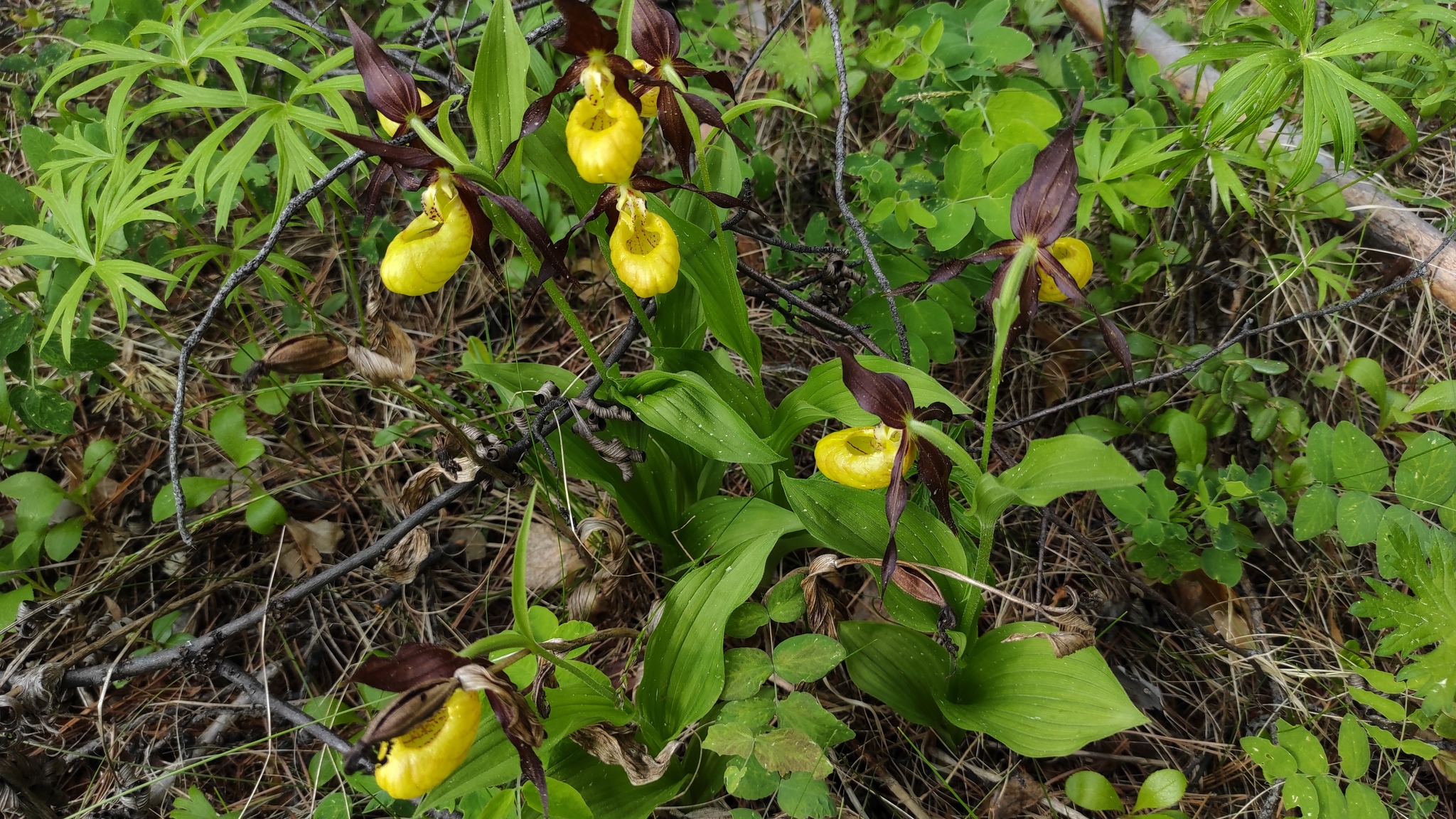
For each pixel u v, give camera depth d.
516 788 0.33
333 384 0.48
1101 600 0.46
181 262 0.51
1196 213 0.49
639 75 0.32
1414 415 0.47
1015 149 0.44
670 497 0.44
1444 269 0.47
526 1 0.46
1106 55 0.54
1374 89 0.38
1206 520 0.43
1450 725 0.37
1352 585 0.45
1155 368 0.50
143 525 0.47
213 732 0.42
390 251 0.34
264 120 0.37
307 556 0.46
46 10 0.56
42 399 0.43
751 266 0.54
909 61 0.49
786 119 0.57
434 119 0.33
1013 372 0.51
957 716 0.36
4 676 0.40
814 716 0.35
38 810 0.38
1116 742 0.42
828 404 0.37
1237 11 0.56
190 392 0.50
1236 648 0.43
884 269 0.48
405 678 0.25
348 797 0.39
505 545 0.47
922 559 0.37
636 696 0.35
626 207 0.34
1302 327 0.50
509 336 0.53
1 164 0.54
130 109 0.45
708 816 0.38
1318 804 0.34
